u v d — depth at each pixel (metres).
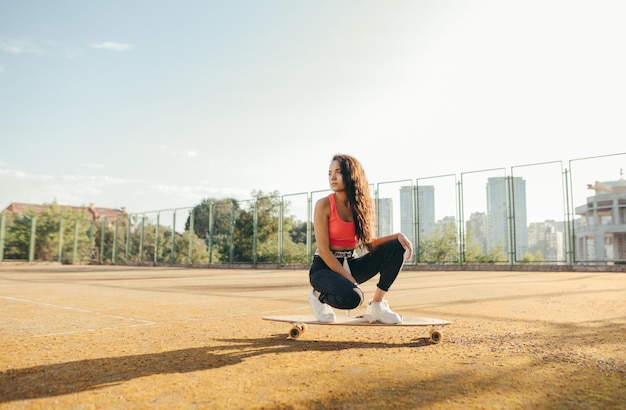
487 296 5.94
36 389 1.71
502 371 1.92
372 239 2.70
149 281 11.47
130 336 2.97
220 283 10.41
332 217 2.65
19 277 14.36
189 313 4.38
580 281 9.50
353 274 2.74
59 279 12.82
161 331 3.19
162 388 1.71
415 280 10.82
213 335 2.99
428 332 3.07
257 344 2.64
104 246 33.59
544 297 5.65
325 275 2.57
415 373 1.89
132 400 1.57
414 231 19.33
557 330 3.04
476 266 17.61
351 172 2.65
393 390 1.65
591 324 3.31
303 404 1.50
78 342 2.74
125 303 5.52
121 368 2.03
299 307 4.95
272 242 24.45
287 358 2.22
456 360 2.14
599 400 1.52
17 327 3.43
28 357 2.29
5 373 1.95
